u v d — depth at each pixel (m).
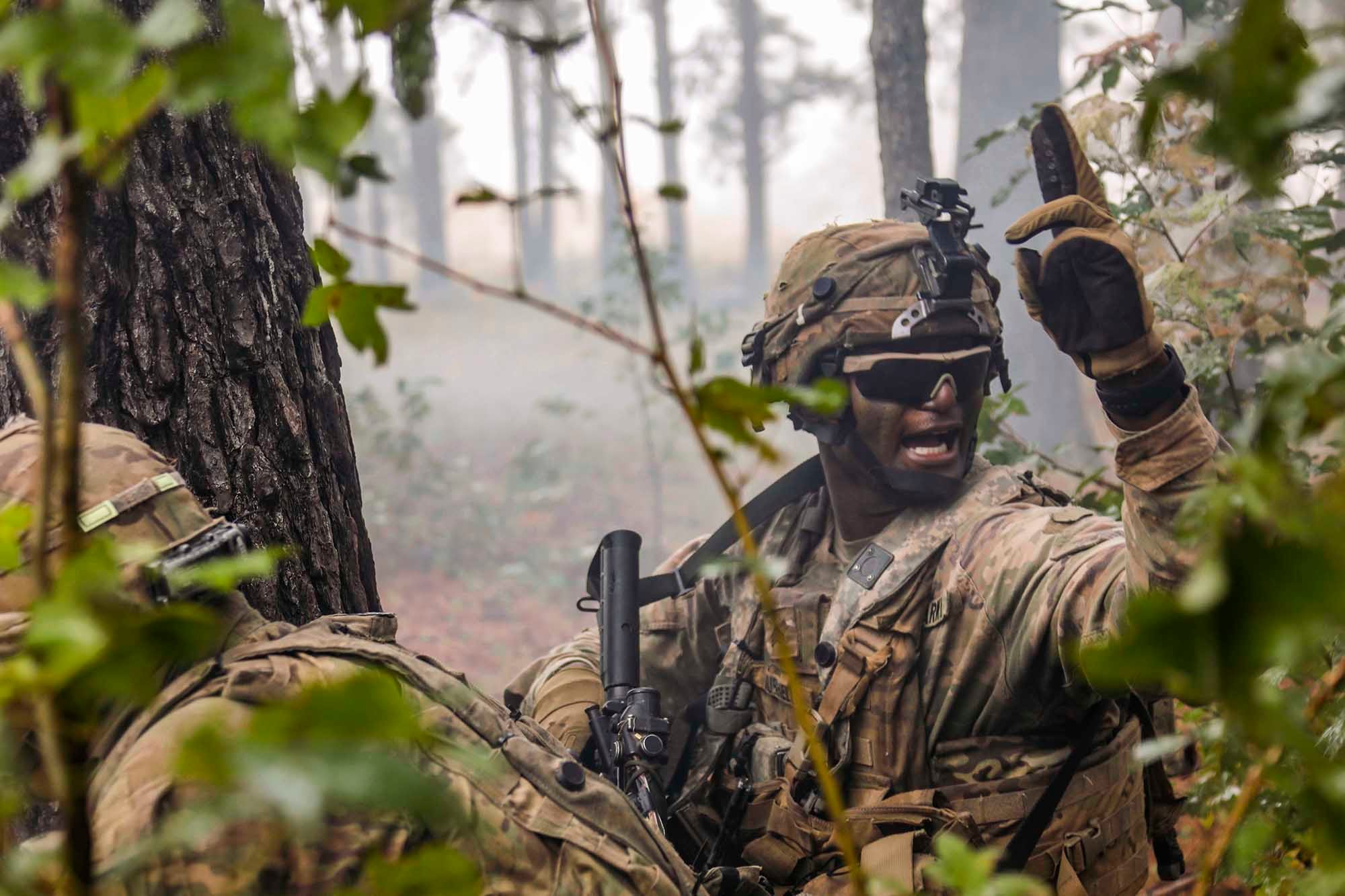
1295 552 0.36
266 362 1.97
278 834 1.14
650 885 1.42
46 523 0.56
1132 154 2.52
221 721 0.45
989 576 2.07
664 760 2.12
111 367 1.83
